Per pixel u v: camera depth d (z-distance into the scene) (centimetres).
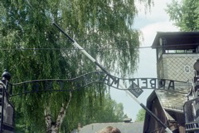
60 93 1823
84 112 2002
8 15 1712
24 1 1717
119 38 1952
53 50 1745
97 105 1994
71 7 1894
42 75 1716
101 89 1906
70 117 2030
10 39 1628
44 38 1717
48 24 1723
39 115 1869
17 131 2948
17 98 1692
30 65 1705
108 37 1939
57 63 1733
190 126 1004
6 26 1702
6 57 1667
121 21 1934
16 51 1677
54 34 1828
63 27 1875
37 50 1700
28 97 1705
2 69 1667
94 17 1881
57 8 1878
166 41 2222
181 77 2067
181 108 1588
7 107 892
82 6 1886
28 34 1683
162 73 2094
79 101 1905
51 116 1961
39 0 1783
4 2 1730
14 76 1681
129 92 1209
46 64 1698
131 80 1202
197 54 2095
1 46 1653
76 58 1861
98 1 1933
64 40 1834
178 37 2192
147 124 2642
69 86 1725
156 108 2278
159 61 2211
